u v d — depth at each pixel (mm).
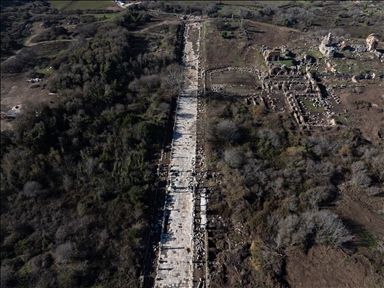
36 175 63812
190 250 54562
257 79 96188
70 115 77750
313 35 116438
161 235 56906
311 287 47344
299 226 52875
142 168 66875
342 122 78250
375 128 75375
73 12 154125
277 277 48656
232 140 72875
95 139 72750
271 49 108062
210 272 50688
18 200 61219
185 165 70062
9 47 118062
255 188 60469
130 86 90250
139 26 132500
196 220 58719
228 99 87812
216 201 61594
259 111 79625
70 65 97000
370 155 66438
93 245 53750
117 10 154500
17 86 96938
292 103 84812
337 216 53844
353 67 96500
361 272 48281
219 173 67250
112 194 61719
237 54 109312
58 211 59219
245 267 50906
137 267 51375
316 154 68250
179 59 109625
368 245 51750
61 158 67750
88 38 123438
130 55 107750
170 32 124250
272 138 70688
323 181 61750
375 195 60344
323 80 93000
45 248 53938
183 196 63344
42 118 74000
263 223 55438
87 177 64938
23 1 172375
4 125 80750
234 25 128875
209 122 77500
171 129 80000
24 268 51500
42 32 130250
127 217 57344
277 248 51875
